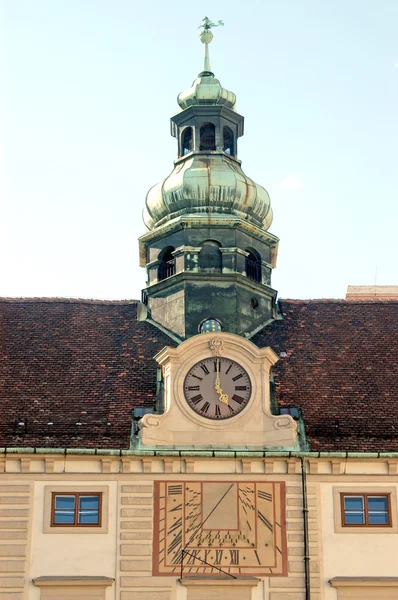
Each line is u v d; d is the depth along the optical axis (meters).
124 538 54.38
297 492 55.25
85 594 53.62
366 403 59.09
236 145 69.50
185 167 67.44
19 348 62.06
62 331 63.62
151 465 55.34
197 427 56.62
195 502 54.94
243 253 65.50
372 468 55.69
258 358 58.00
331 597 53.88
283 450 55.84
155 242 66.75
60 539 54.31
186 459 55.34
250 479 55.38
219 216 65.62
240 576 53.91
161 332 63.81
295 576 54.06
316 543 54.66
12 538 54.19
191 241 65.19
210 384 57.56
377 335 64.06
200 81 69.75
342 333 64.25
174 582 53.81
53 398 58.69
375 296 74.50
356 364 61.78
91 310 65.56
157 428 56.31
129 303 66.31
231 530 54.56
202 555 54.19
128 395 59.03
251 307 64.88
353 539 54.78
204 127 69.00
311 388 59.97
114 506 54.81
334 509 55.12
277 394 59.41
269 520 54.81
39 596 53.53
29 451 55.00
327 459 55.59
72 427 56.94
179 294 64.19
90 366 61.06
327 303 66.69
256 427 56.72
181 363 57.88
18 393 58.91
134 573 53.91
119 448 55.69
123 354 62.09
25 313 64.88
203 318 63.56
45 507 54.69
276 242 67.25
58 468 55.19
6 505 54.59
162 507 54.78
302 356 62.28
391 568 54.44
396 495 55.38
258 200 67.06
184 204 66.38
